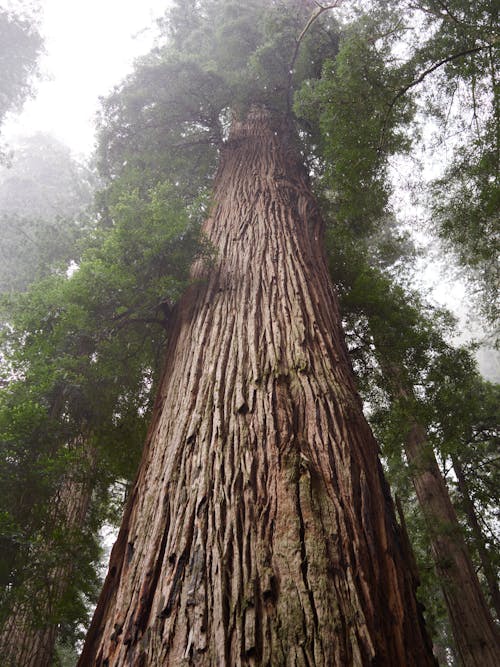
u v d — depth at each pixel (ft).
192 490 9.92
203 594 7.95
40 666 21.48
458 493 35.70
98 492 19.81
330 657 6.89
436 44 21.56
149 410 21.09
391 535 10.00
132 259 17.44
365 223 27.30
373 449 12.01
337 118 21.91
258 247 18.15
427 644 8.64
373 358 25.80
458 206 23.98
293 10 28.73
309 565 8.12
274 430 10.69
